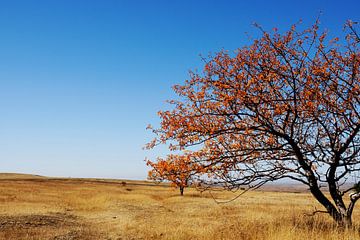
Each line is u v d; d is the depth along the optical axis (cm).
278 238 974
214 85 978
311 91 951
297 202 3600
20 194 3894
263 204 3228
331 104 961
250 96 979
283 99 996
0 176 13562
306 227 1082
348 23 966
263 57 1008
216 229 1366
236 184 1002
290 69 988
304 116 1022
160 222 1836
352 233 934
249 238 1127
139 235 1466
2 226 1599
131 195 4447
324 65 988
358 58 975
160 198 4619
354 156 1040
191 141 959
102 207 2956
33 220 1855
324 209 2391
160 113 980
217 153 975
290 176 1072
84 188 6738
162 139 973
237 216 2031
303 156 1070
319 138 1085
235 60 1012
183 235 1324
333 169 1062
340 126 1031
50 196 3903
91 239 1409
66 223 1880
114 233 1563
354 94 937
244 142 1062
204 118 1002
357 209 2703
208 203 3491
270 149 1016
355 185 1056
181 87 1010
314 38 999
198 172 935
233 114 988
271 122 1029
